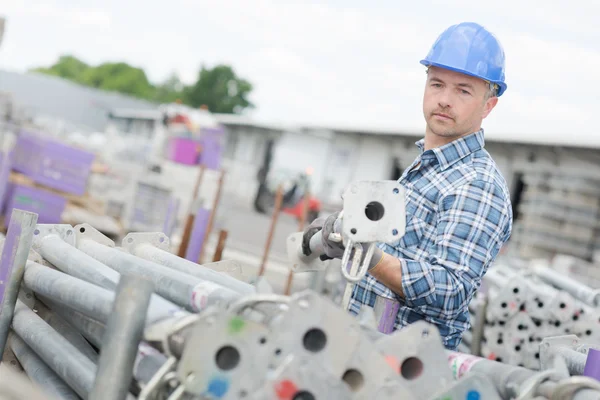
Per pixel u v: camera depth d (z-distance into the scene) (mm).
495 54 3195
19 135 12852
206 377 1873
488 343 5145
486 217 2998
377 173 34719
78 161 12766
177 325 1986
